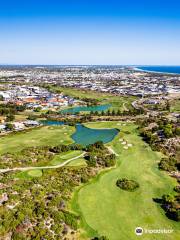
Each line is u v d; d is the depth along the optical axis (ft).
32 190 228.02
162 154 331.77
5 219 189.16
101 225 192.44
